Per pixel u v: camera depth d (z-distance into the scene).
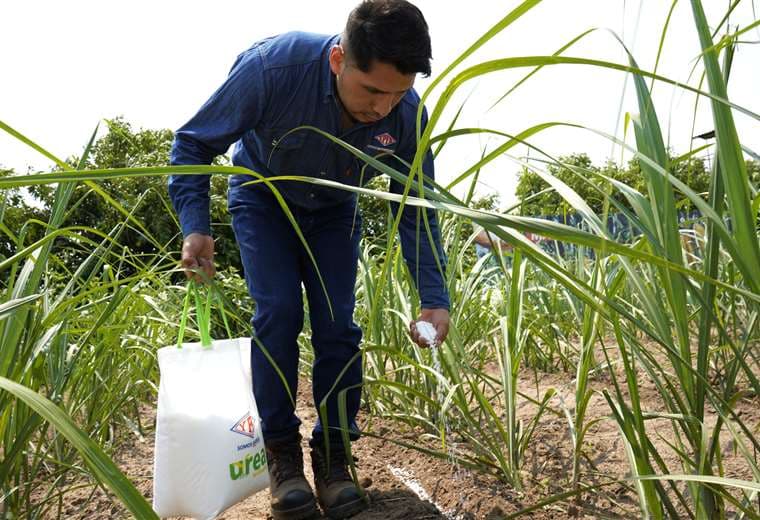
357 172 2.01
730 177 0.93
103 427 2.35
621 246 0.79
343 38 1.68
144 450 2.66
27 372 1.51
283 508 1.87
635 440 1.23
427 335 1.84
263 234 1.98
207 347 1.66
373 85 1.64
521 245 0.91
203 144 1.80
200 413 1.60
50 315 1.47
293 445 1.96
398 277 2.62
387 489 2.10
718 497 1.17
